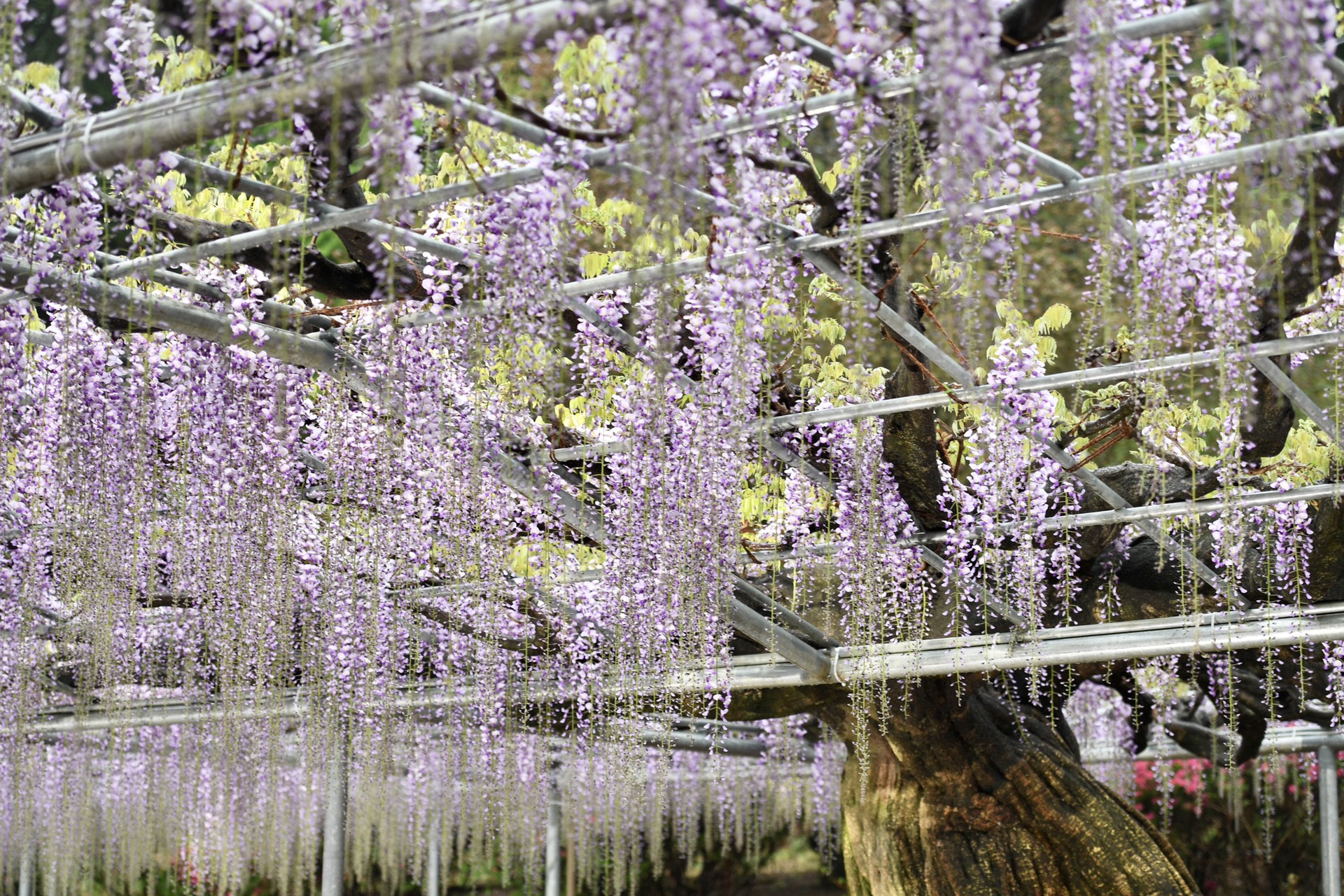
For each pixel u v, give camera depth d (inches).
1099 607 196.9
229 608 175.6
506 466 158.7
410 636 206.8
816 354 158.1
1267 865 426.0
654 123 87.3
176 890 455.2
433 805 385.7
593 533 167.6
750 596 199.5
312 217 114.3
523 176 106.9
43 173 103.0
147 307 131.0
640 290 123.8
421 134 104.7
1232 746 203.3
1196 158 100.7
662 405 129.0
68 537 163.8
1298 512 178.7
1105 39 86.8
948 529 181.6
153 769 334.3
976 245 105.3
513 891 490.6
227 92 96.3
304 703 238.1
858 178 104.3
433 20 88.1
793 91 105.0
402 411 151.6
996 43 85.2
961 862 223.0
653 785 342.6
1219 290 120.4
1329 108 99.8
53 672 229.1
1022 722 213.6
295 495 170.2
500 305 124.3
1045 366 153.5
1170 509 165.2
